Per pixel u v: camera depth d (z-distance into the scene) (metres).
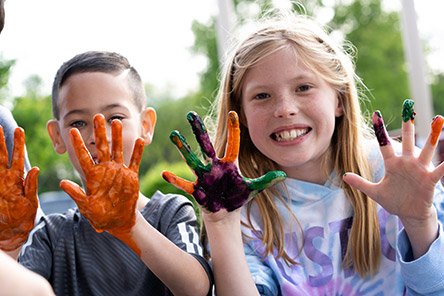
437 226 1.48
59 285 1.53
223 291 1.40
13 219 1.23
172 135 1.34
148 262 1.30
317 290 1.68
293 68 1.66
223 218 1.41
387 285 1.66
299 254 1.72
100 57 1.67
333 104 1.74
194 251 1.48
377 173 1.83
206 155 1.36
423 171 1.39
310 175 1.80
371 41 16.78
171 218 1.60
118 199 1.21
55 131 1.74
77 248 1.56
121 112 1.62
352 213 1.75
